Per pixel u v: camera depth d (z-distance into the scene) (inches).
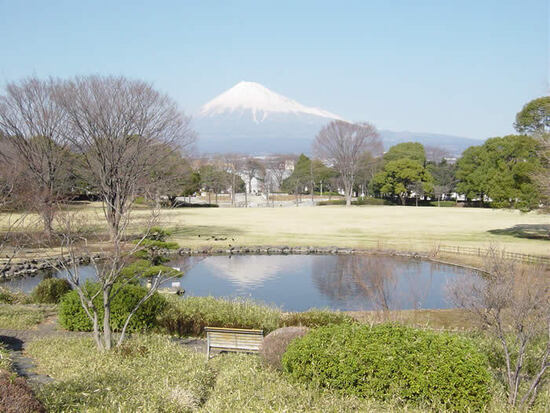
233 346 463.8
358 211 2942.9
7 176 909.8
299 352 356.5
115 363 399.2
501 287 452.1
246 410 280.7
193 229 1961.1
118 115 1364.4
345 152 3390.7
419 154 4165.8
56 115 1411.2
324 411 290.0
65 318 574.6
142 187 856.9
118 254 499.5
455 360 334.0
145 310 585.0
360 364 342.0
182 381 354.0
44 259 1201.4
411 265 1290.6
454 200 4128.9
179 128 1574.8
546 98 1600.6
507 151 2876.5
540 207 1513.3
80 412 270.7
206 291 1043.3
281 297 989.8
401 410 311.1
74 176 1477.6
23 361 418.3
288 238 1729.8
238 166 4399.6
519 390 366.0
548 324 383.2
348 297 983.0
